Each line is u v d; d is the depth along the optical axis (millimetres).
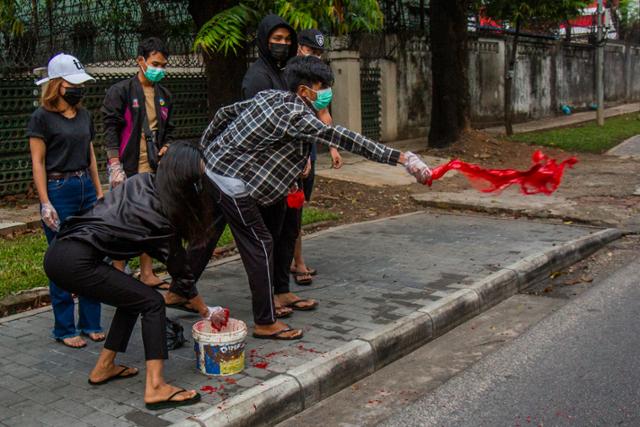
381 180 11781
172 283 5254
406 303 5512
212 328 4352
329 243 7766
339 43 14961
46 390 4078
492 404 4109
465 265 6621
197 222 3771
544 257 6812
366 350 4602
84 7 10945
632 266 6969
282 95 4520
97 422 3654
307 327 5020
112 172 5637
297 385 4086
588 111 26859
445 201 9977
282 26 5285
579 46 25938
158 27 11602
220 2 9383
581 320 5492
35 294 5801
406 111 17344
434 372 4629
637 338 5051
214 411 3693
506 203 9719
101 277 3725
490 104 20766
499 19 17203
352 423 3939
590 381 4367
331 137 4363
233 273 6594
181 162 3676
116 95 5656
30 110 9977
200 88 12391
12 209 9078
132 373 4254
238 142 4590
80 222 3762
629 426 3785
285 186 4695
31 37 10281
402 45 16891
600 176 12047
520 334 5258
